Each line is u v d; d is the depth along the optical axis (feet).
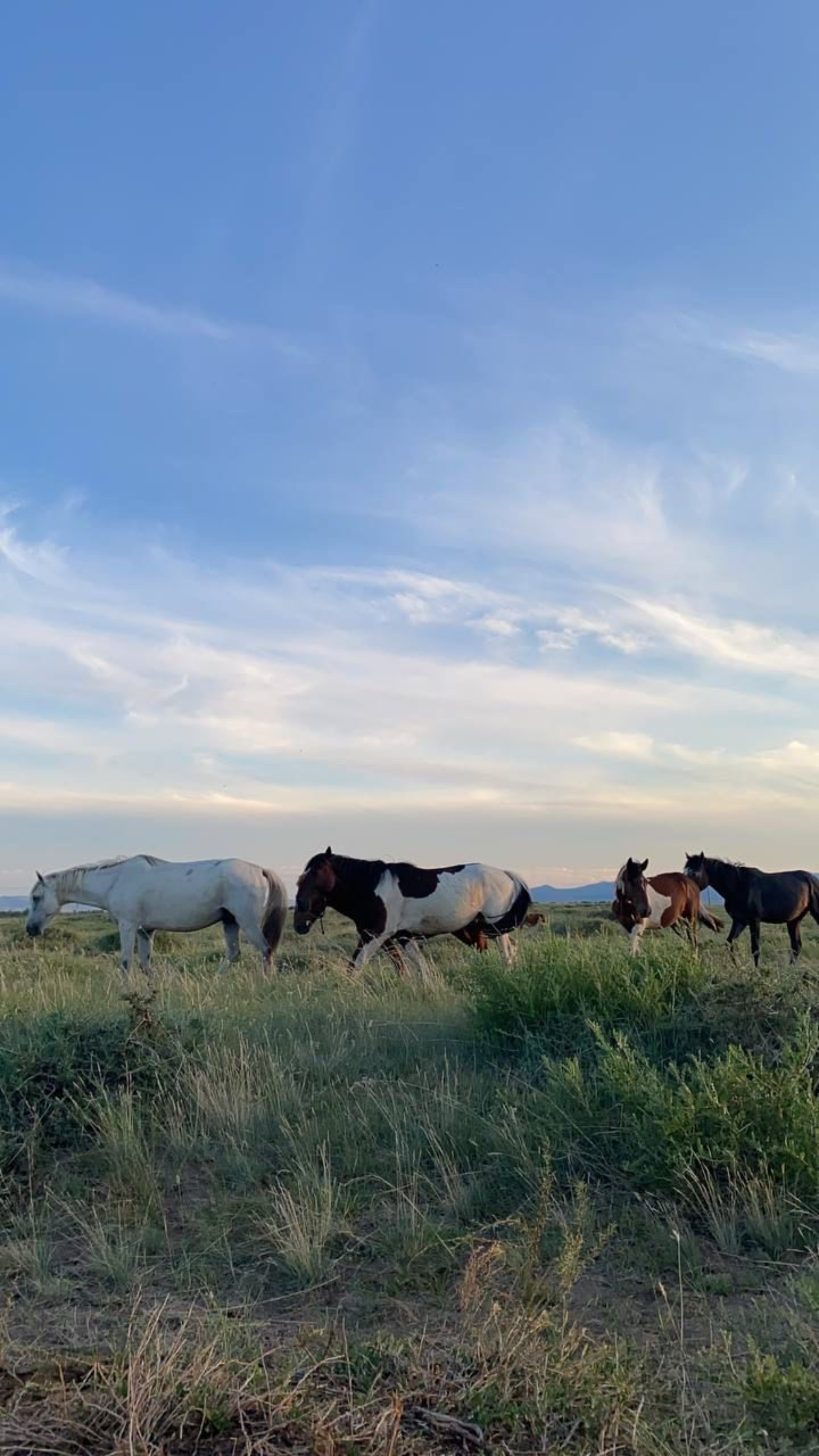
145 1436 10.33
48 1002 32.55
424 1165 19.56
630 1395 11.41
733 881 62.64
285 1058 25.05
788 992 24.17
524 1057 24.43
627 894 56.39
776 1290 15.19
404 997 34.83
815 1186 17.62
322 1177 18.86
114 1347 12.26
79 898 49.34
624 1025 24.43
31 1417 10.78
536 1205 17.62
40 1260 15.78
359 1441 10.49
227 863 48.83
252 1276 15.61
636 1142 18.99
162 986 37.76
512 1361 11.99
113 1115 20.75
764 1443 10.88
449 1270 15.58
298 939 69.82
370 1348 12.41
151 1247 16.63
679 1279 15.44
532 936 41.70
